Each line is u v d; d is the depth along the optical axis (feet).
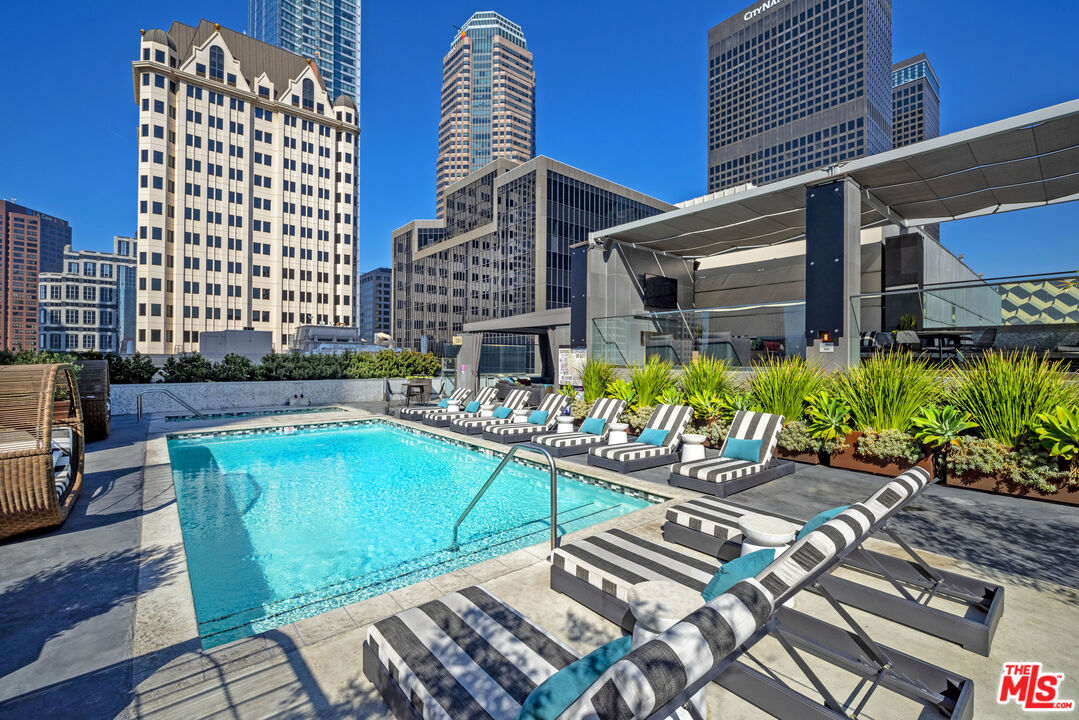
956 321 30.12
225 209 223.10
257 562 15.31
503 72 476.13
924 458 20.68
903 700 7.45
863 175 31.65
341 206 261.24
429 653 7.23
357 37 513.04
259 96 233.35
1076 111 23.49
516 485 24.59
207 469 28.30
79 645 9.17
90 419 30.81
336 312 257.55
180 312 209.46
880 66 381.81
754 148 418.10
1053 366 19.85
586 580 10.51
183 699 7.68
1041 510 16.75
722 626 4.36
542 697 5.15
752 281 53.67
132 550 13.84
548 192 152.66
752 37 417.69
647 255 52.11
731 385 30.35
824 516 9.64
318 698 7.68
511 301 162.40
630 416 31.96
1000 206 38.73
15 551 13.71
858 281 31.60
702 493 19.57
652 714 3.79
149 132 200.54
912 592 10.63
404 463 29.84
